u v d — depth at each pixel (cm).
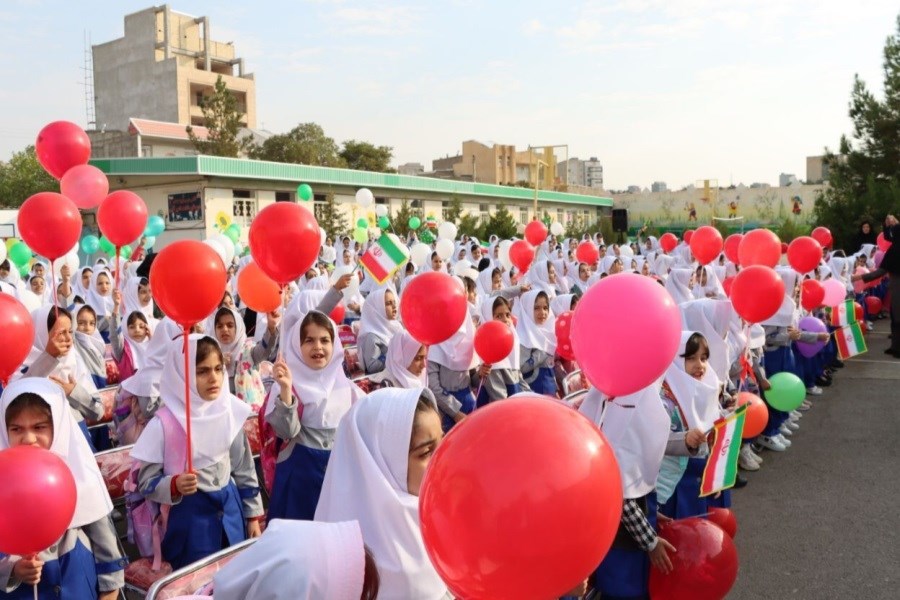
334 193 3559
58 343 455
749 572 461
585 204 5803
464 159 7062
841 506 563
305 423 393
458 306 444
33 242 531
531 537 139
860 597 424
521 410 152
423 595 210
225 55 7006
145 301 828
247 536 372
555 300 888
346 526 161
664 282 1126
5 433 290
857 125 2644
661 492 381
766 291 536
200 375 358
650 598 331
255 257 437
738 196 5497
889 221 1313
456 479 145
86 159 723
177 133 4781
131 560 448
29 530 224
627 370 286
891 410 842
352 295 1040
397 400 225
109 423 560
